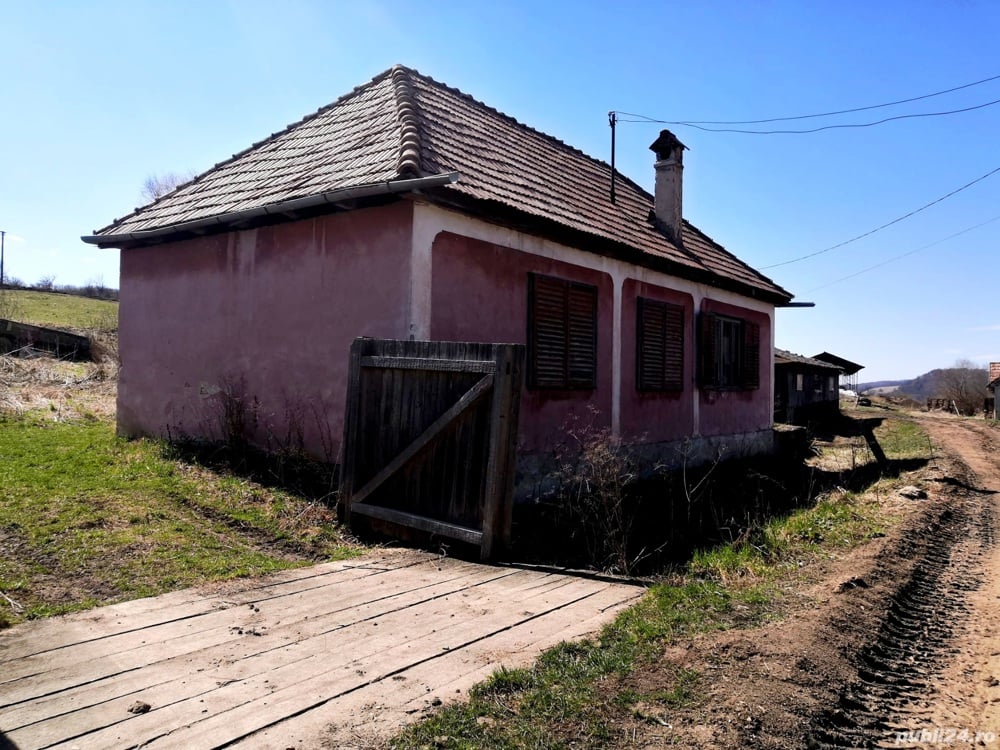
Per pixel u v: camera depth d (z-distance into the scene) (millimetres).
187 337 9195
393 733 2695
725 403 13523
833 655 3611
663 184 12930
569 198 9992
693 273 11617
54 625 3793
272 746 2592
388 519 6004
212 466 7891
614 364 10008
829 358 54281
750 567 5352
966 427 28531
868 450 18000
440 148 7926
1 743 2543
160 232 8945
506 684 3117
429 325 6957
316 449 7559
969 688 3623
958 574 5980
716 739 2680
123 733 2652
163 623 3875
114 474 7402
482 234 7648
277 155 9898
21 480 6887
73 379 15617
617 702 2969
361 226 7289
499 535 5480
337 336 7438
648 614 4109
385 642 3666
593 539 6633
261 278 8297
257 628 3840
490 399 5523
